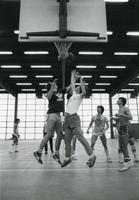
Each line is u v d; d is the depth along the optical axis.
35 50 16.06
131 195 2.99
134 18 11.38
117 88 26.52
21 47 15.63
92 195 2.99
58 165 5.89
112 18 11.38
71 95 4.51
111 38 14.00
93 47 15.55
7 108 29.95
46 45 15.26
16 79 24.34
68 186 3.51
